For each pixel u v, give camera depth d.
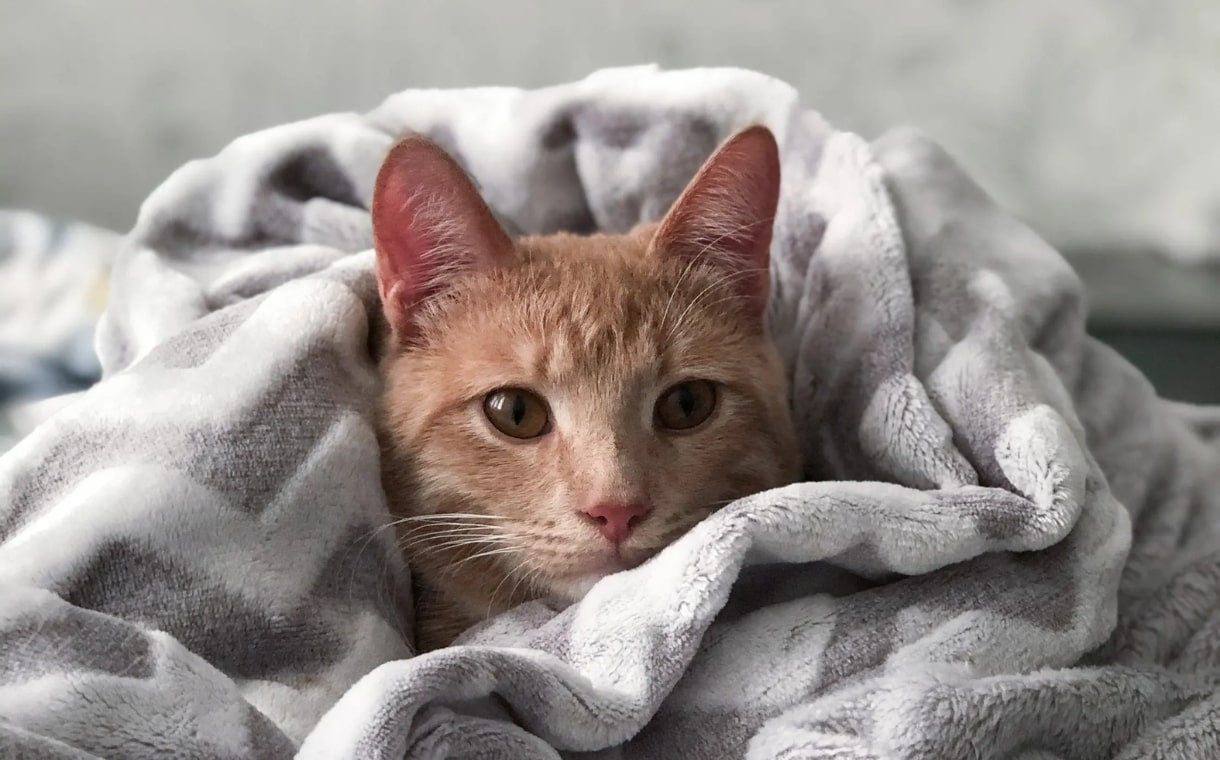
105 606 0.37
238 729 0.35
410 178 0.42
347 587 0.40
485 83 0.62
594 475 0.41
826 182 0.47
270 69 0.63
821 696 0.37
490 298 0.43
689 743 0.37
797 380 0.47
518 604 0.42
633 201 0.51
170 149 0.65
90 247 0.62
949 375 0.43
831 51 0.60
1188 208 0.58
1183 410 0.54
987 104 0.59
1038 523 0.39
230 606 0.38
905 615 0.39
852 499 0.39
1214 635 0.43
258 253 0.49
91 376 0.58
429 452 0.43
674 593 0.37
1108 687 0.39
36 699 0.34
